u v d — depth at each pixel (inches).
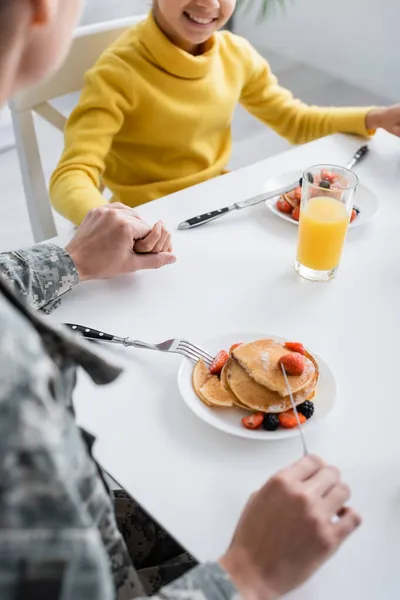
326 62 109.4
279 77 111.9
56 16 16.3
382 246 42.2
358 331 35.1
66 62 55.7
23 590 14.4
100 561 15.0
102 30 57.3
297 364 29.8
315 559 22.0
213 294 37.5
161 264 38.9
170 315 35.8
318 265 38.2
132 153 57.9
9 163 104.6
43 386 14.0
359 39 101.5
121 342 33.5
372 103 103.2
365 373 32.5
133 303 36.5
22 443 13.5
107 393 30.9
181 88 56.0
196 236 42.3
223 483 27.2
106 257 37.7
